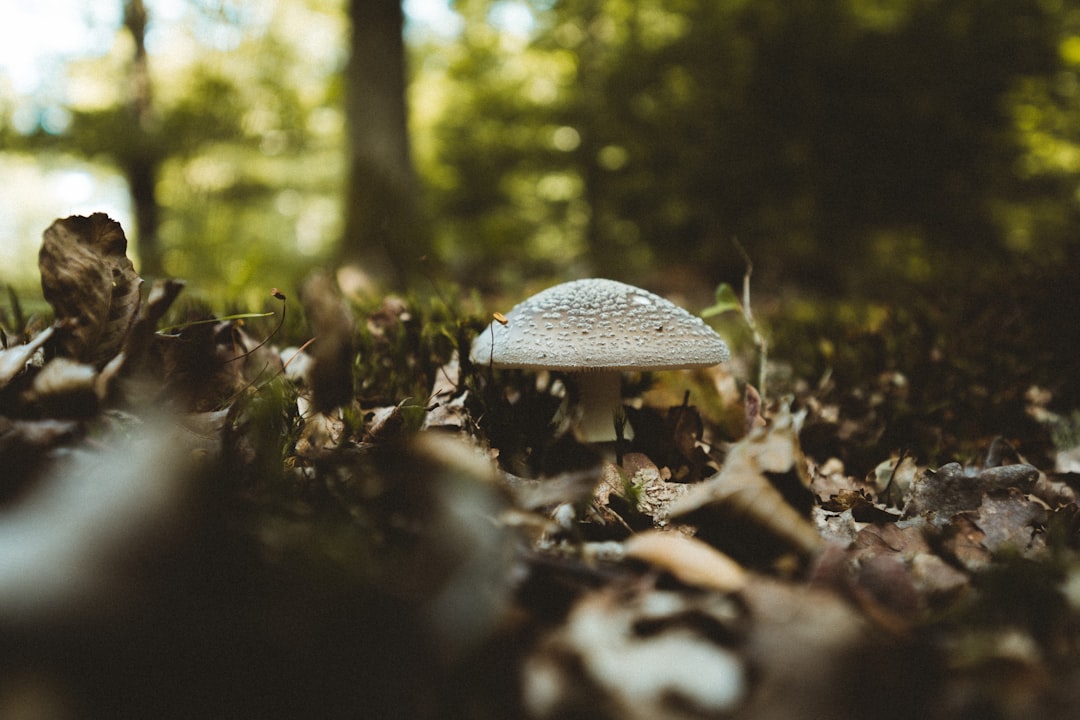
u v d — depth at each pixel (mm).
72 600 146
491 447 287
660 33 2006
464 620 164
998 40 1436
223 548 164
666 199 1781
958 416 383
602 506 248
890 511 271
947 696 156
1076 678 164
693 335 296
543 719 150
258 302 476
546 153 2510
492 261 2516
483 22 2865
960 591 196
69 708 137
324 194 3340
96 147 1684
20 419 211
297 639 153
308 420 260
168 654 146
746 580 183
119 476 169
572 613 172
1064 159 1584
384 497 203
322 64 3057
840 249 1597
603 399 315
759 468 214
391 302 436
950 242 1531
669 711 151
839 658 159
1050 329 440
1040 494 270
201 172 1607
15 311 317
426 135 3037
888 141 1459
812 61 1463
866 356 435
